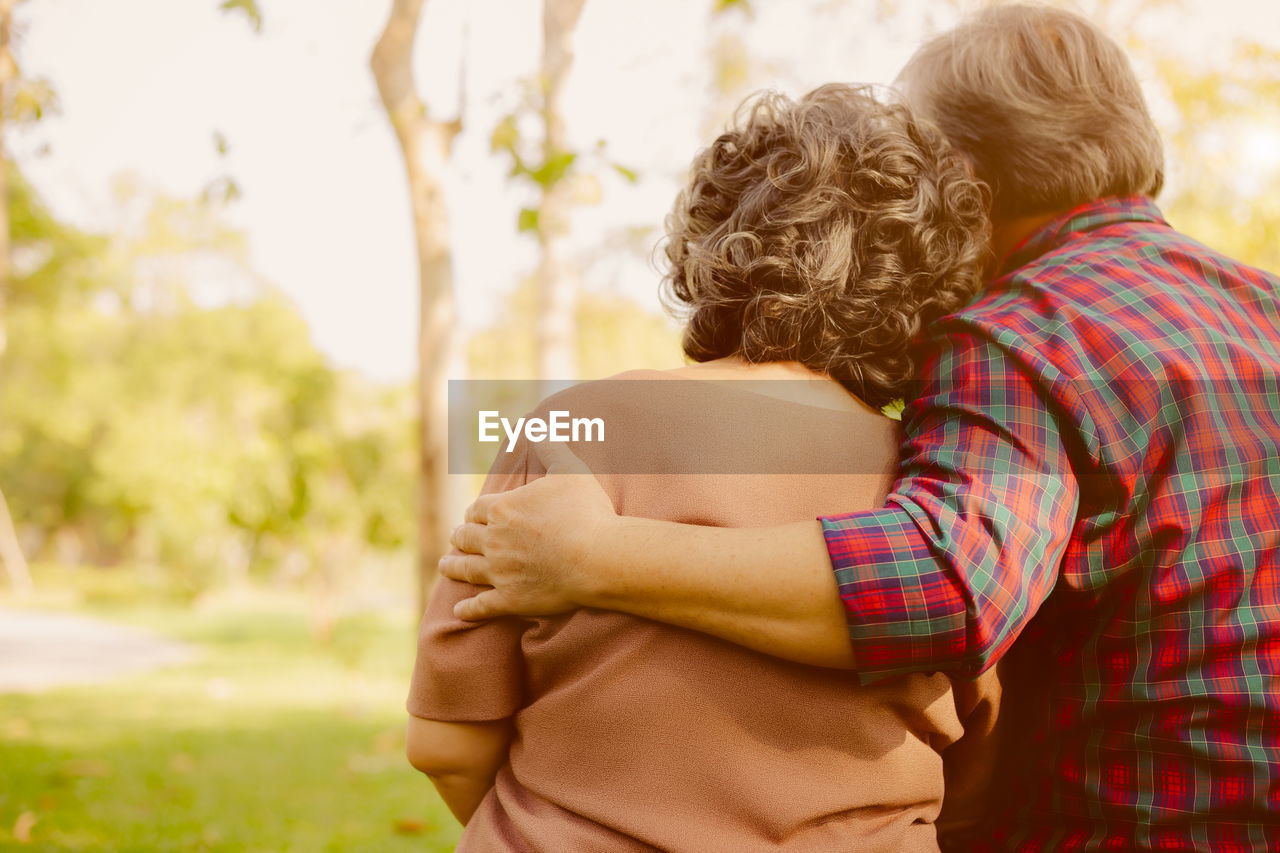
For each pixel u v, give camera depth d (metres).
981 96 1.36
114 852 3.71
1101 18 4.89
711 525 1.04
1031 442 1.05
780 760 0.99
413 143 4.31
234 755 5.98
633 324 11.78
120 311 28.00
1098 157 1.32
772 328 1.14
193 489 23.12
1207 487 1.06
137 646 17.08
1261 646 1.05
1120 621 1.10
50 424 29.48
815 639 0.94
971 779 1.26
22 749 5.95
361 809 4.49
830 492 1.07
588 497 1.05
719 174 1.23
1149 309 1.13
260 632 21.05
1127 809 1.08
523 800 1.06
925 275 1.19
